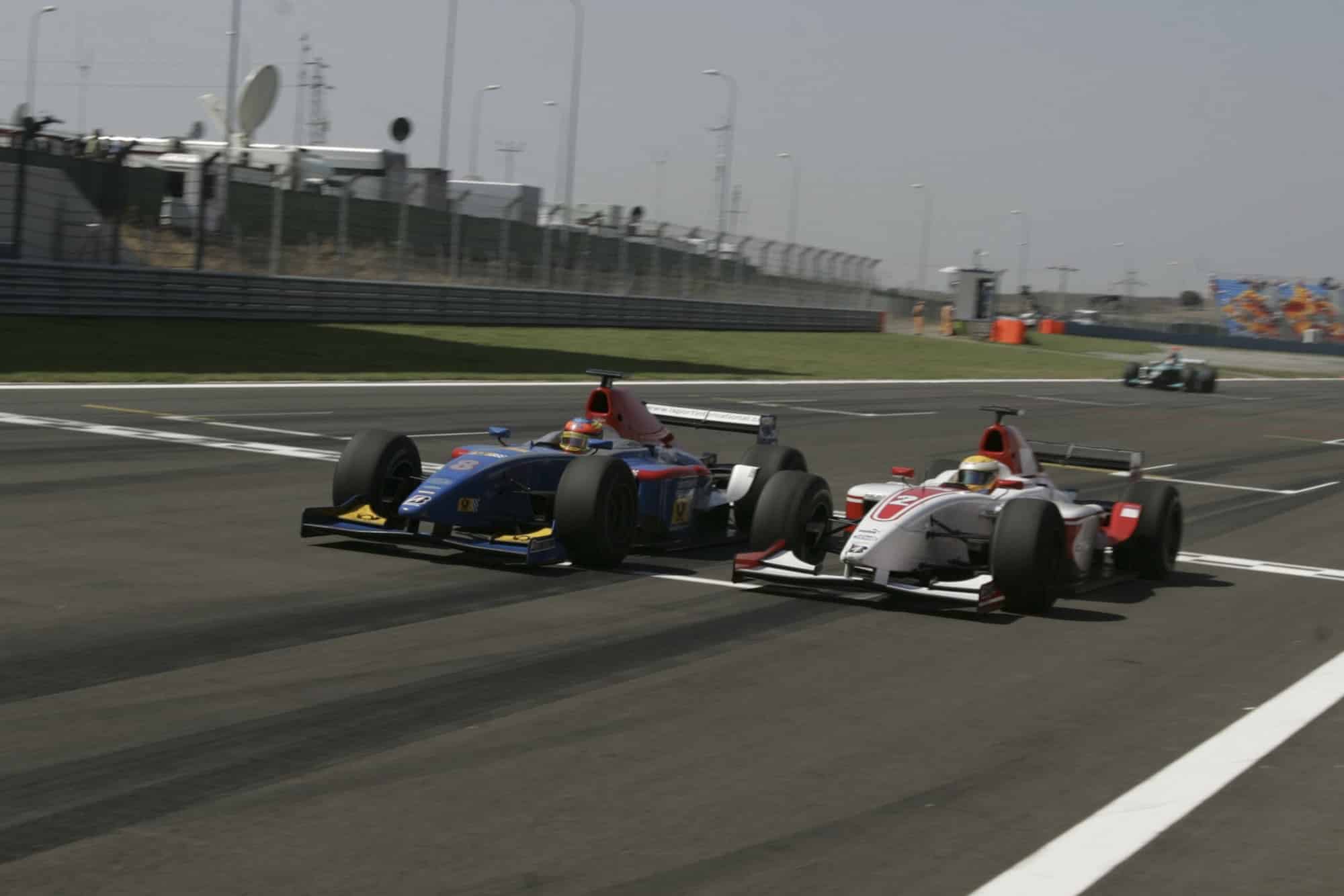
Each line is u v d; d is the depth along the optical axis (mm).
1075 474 71688
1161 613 35312
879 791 20031
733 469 42969
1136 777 21203
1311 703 26391
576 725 22531
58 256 108250
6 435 55875
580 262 170500
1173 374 162625
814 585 33438
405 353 113875
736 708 24062
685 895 16047
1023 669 28109
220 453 55062
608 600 32656
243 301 115312
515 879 16328
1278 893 16906
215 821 17625
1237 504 61625
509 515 36656
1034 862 17516
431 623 29156
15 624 27047
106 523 39094
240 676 24266
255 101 152875
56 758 19625
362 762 20172
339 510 36969
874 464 67500
